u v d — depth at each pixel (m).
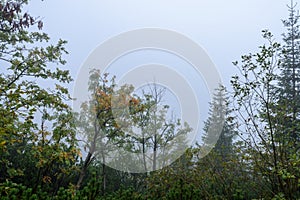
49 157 7.62
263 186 6.45
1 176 8.41
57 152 7.30
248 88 5.66
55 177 8.83
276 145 5.84
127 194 5.75
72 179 9.00
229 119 5.61
